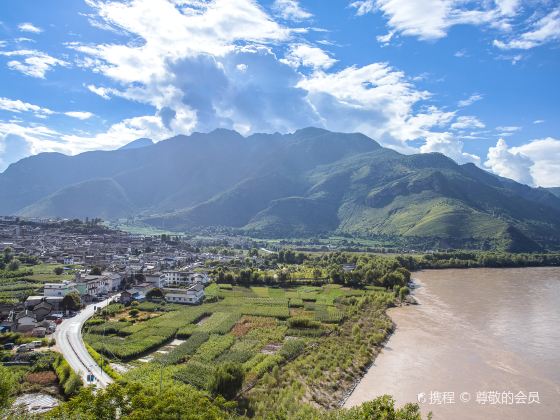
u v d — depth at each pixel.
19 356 115.56
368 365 129.12
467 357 136.50
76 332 143.88
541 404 104.94
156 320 164.25
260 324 164.50
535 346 146.88
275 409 95.19
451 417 98.50
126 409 62.66
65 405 64.50
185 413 63.47
